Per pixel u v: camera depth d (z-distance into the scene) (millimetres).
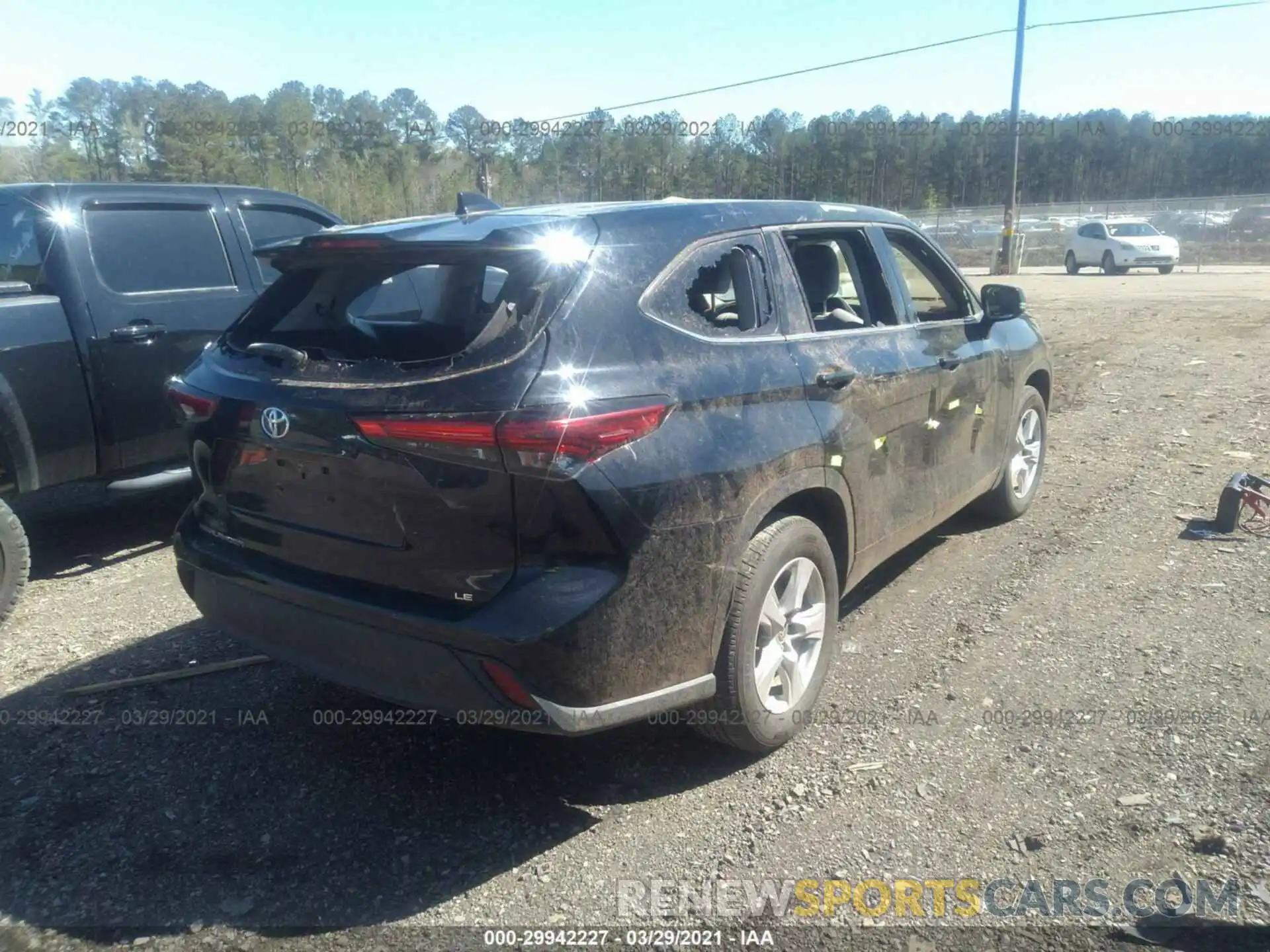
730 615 3291
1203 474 6738
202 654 4570
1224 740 3562
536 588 2869
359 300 3824
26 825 3303
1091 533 5727
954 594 4969
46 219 5457
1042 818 3186
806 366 3699
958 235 40906
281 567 3342
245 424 3254
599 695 2977
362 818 3322
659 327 3248
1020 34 28703
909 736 3697
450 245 3154
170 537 6312
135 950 2740
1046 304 17906
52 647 4688
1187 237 38094
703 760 3617
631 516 2941
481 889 2965
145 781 3553
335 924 2830
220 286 6242
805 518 3607
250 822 3307
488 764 3635
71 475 5492
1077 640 4406
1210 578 4996
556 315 3016
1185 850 3014
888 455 4145
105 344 5531
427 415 2850
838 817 3248
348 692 4184
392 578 3061
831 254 4383
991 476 5375
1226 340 12141
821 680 3797
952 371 4664
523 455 2803
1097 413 8766
